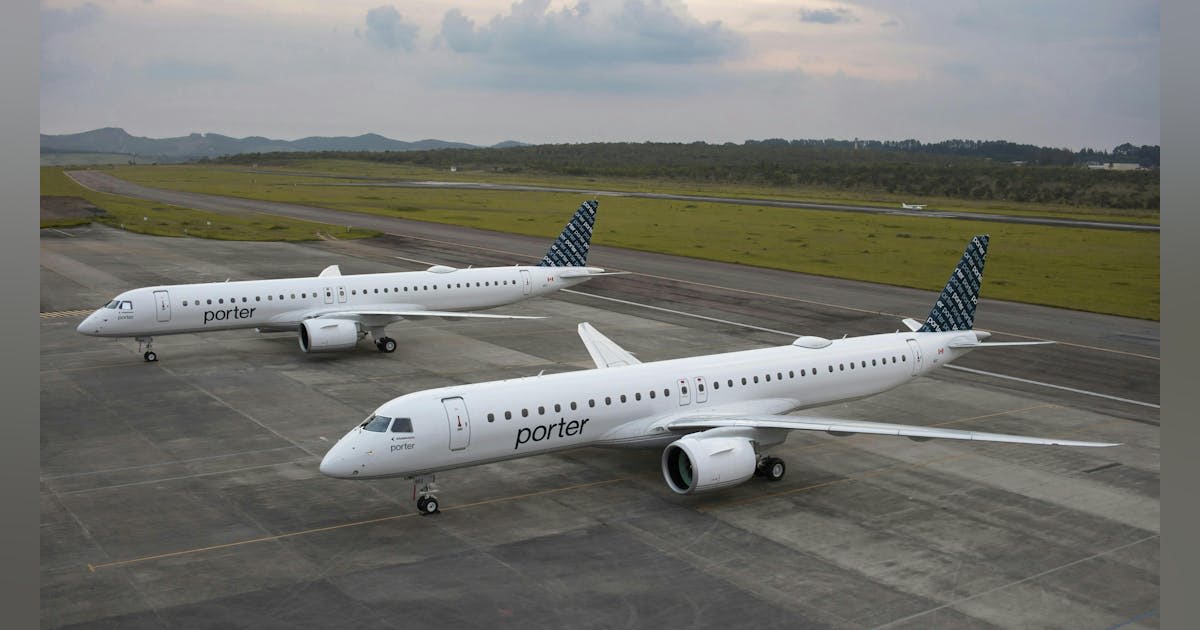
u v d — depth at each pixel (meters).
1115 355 60.59
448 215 150.62
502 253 106.81
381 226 133.25
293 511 31.75
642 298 79.88
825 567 28.34
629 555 28.80
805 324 69.38
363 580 26.61
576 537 30.08
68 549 28.19
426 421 30.94
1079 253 111.50
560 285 67.75
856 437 42.25
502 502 33.06
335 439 39.81
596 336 47.31
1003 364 57.75
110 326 51.22
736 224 140.75
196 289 53.84
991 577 27.94
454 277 62.59
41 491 32.91
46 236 113.69
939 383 52.88
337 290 57.94
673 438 35.59
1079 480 36.94
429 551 28.73
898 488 35.66
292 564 27.56
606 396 34.84
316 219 142.00
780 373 38.81
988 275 94.38
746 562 28.53
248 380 49.69
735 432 34.00
